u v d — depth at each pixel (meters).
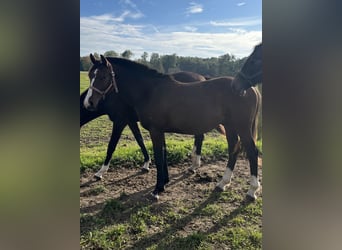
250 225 2.05
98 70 2.37
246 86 2.27
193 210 2.24
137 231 1.99
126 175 2.82
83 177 2.74
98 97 2.42
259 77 2.26
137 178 2.77
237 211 2.22
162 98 2.33
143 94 2.39
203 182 2.69
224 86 2.33
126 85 2.41
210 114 2.33
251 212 2.20
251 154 2.35
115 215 2.16
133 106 2.50
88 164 2.82
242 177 2.74
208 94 2.32
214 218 2.14
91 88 2.39
